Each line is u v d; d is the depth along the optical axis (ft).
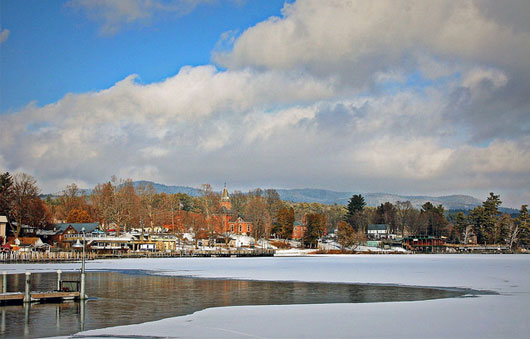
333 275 269.03
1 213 509.76
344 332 110.22
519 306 148.46
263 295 177.37
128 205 638.53
